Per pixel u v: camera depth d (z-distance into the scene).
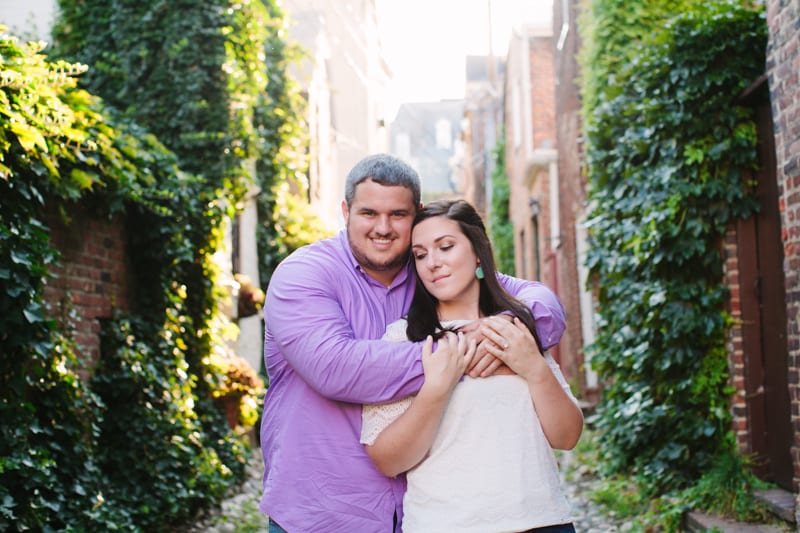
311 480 2.61
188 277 7.25
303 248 2.80
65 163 5.01
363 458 2.61
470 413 2.45
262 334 11.59
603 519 5.87
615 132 7.33
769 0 4.79
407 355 2.46
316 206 15.69
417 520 2.45
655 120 6.19
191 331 7.21
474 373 2.48
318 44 15.88
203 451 6.74
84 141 4.96
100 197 5.63
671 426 6.16
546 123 16.41
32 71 4.46
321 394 2.54
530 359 2.48
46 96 4.57
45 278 4.92
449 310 2.70
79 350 5.16
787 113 4.55
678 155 6.03
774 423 5.62
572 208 12.52
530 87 16.50
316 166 15.75
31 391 4.62
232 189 8.30
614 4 8.09
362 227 2.67
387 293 2.80
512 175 20.73
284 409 2.73
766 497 5.11
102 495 5.05
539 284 2.94
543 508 2.42
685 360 6.04
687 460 5.93
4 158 4.17
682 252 5.90
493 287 2.66
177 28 8.27
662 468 5.96
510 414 2.47
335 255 2.77
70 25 8.72
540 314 2.71
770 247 5.76
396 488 2.62
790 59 4.47
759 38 5.81
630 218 6.66
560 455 8.68
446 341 2.46
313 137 15.41
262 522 6.20
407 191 2.68
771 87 4.77
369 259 2.70
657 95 6.29
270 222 11.51
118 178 5.46
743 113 5.85
